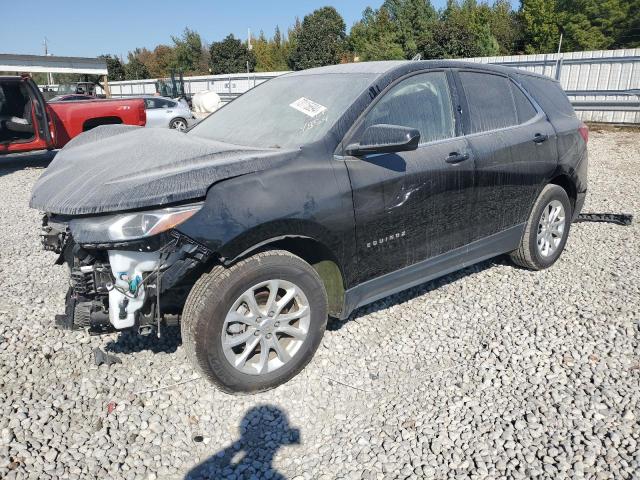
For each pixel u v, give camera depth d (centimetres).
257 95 412
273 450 262
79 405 287
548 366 325
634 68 1557
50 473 241
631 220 606
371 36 5038
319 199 295
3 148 953
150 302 278
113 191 265
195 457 258
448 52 3534
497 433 267
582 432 267
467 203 378
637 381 308
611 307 401
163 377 314
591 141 1266
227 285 272
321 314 310
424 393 303
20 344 343
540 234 460
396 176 329
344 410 290
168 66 6831
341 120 322
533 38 4138
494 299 418
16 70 2223
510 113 430
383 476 243
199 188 264
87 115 1058
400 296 423
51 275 466
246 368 291
